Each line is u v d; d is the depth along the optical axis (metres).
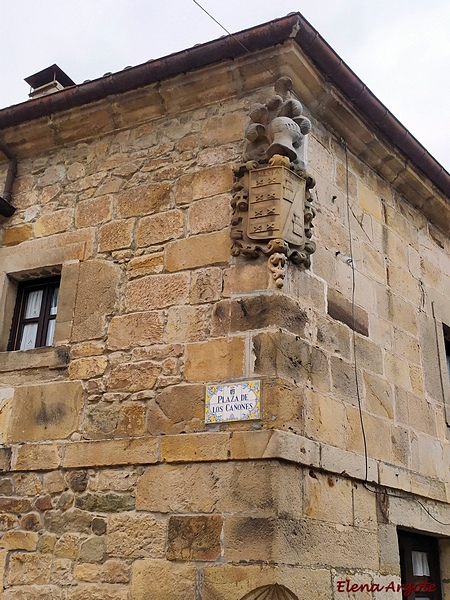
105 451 4.96
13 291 6.16
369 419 5.39
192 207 5.41
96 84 5.84
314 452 4.62
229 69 5.51
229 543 4.31
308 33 5.21
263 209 4.99
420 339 6.51
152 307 5.25
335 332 5.29
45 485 5.15
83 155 6.20
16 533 5.13
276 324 4.71
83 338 5.45
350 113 5.86
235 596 4.18
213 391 4.72
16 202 6.38
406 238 6.80
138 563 4.59
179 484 4.61
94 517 4.87
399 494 5.53
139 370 5.10
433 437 6.21
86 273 5.68
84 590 4.72
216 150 5.52
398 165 6.54
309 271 5.19
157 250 5.43
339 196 5.87
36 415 5.39
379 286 6.11
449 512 6.17
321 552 4.50
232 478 4.44
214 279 5.07
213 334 4.91
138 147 5.93
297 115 5.26
